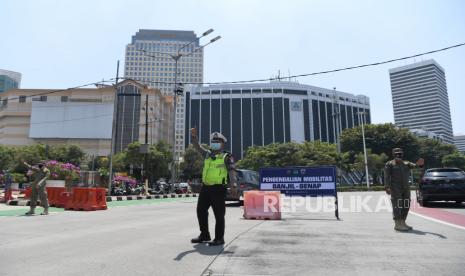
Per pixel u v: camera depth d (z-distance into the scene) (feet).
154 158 179.32
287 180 34.91
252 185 52.90
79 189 43.16
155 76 512.63
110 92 319.68
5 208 42.47
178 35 551.18
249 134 414.82
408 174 23.57
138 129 313.12
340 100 448.65
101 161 215.31
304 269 13.03
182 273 12.41
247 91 426.10
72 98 319.68
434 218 30.68
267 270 12.87
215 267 13.24
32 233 21.76
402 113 467.11
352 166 204.74
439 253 15.79
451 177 42.80
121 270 12.75
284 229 23.76
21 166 177.37
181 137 448.24
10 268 13.02
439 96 445.78
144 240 19.13
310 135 414.82
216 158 18.22
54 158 206.90
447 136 453.17
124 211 40.11
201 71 527.81
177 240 19.15
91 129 276.62
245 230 23.29
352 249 16.71
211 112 423.23
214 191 17.92
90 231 22.71
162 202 60.80
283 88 424.46
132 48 522.06
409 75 465.06
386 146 219.82
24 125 316.81
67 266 13.32
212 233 21.94
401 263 13.94
